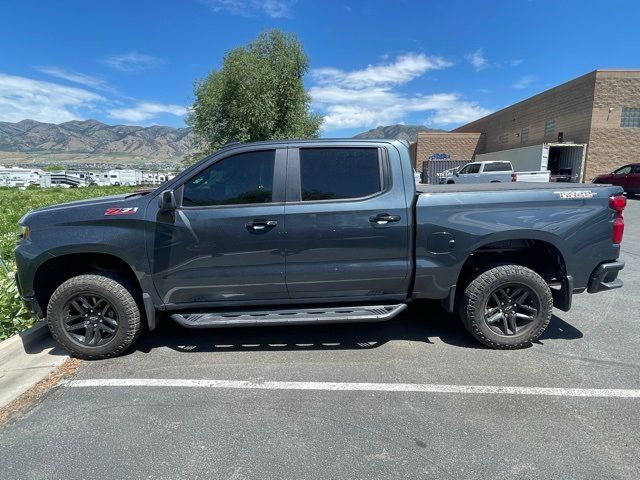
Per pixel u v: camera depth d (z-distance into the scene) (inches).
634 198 786.2
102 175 3316.9
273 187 148.9
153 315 152.7
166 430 111.7
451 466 96.3
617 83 931.3
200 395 129.2
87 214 147.6
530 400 123.7
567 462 97.2
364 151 151.8
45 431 112.3
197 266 148.6
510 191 152.9
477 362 148.6
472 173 953.5
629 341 165.3
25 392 133.5
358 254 150.3
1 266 229.8
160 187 150.6
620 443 103.9
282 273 150.0
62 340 152.4
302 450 102.7
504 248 162.9
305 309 155.5
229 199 149.0
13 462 100.3
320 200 149.3
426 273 152.9
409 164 152.4
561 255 153.9
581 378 136.2
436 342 165.9
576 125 1012.5
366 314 151.6
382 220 148.6
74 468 97.7
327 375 140.6
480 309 155.3
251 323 148.6
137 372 145.0
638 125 935.7
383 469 95.6
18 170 3358.8
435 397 126.1
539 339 168.1
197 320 150.2
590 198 153.5
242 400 126.0
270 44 1158.3
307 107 1227.9
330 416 117.1
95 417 118.4
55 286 162.7
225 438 107.8
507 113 1425.9
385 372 142.1
